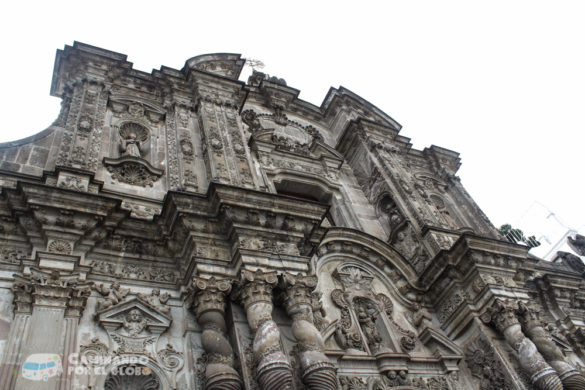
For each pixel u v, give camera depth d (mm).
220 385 7746
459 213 18984
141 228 10344
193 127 14531
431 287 13461
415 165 20469
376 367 11070
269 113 19547
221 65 18266
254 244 10109
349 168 18828
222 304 9203
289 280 9711
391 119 20766
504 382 11250
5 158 11453
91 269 9297
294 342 9344
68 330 8031
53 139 12555
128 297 9383
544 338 11797
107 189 11414
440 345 12297
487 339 11883
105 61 15359
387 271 13719
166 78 15891
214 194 10305
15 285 8242
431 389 11211
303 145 18219
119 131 13664
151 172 12539
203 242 10023
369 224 16328
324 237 12531
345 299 12398
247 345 8812
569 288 16047
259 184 14562
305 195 17016
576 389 11008
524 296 12773
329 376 8297
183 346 9047
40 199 9227
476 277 12820
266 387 7781
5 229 9133
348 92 21031
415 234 15102
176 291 9984
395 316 12805
